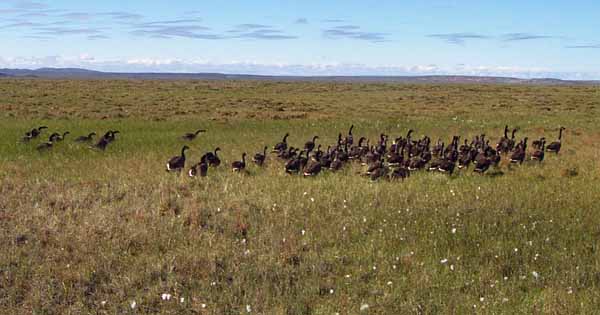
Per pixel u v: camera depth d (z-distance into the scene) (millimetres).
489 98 60469
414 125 33406
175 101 49406
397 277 10086
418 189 15930
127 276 9953
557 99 58719
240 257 10820
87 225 12242
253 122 33969
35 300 9086
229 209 13734
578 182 17109
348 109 44500
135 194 14781
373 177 17297
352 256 10977
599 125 34031
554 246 11477
